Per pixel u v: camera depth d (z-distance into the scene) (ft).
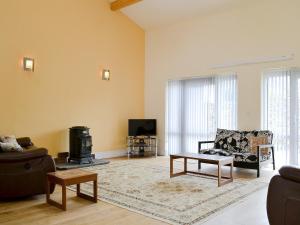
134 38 26.07
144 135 24.88
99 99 23.13
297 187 7.74
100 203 11.94
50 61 20.06
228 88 21.45
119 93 24.71
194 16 23.16
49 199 11.94
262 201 12.22
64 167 18.65
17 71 18.39
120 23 24.76
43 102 19.69
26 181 12.30
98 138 23.09
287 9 18.62
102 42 23.34
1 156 11.96
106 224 9.73
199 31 23.09
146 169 18.83
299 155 18.40
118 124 24.64
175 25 24.70
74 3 21.44
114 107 24.31
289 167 7.99
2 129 17.72
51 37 20.10
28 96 18.92
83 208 11.35
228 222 9.94
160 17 24.39
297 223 7.64
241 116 20.61
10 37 18.06
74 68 21.44
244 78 20.53
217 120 21.97
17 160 12.19
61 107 20.68
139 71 26.58
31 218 10.27
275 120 19.38
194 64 23.40
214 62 22.15
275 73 19.39
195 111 23.47
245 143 18.71
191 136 23.68
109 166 19.84
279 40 18.95
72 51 21.31
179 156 16.19
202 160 15.31
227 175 17.15
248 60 20.29
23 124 18.67
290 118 18.60
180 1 21.66
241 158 17.03
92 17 22.62
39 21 19.45
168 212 10.85
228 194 13.17
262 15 19.70
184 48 24.07
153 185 14.71
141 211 10.96
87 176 11.77
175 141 24.84
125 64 25.22
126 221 10.02
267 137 18.22
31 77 19.07
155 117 26.20
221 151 17.98
